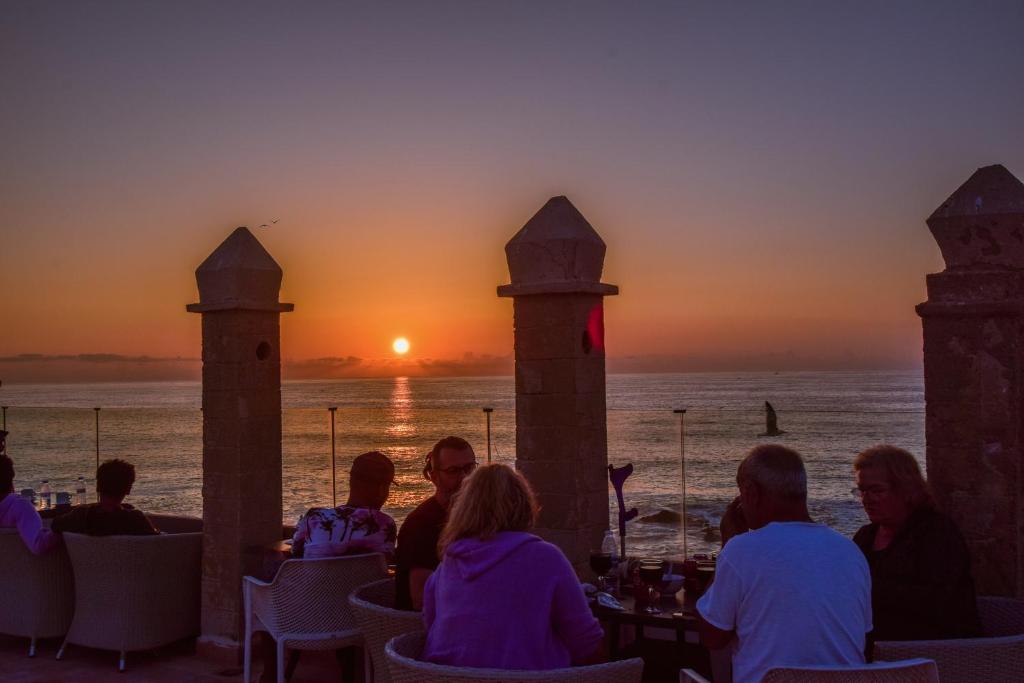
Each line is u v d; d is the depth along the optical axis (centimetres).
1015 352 408
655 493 2156
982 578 412
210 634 585
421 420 3888
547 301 492
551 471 491
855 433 3120
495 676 275
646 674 432
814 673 250
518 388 502
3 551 600
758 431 3288
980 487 413
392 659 295
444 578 312
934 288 423
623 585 421
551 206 502
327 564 448
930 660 256
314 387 17712
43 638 617
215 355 582
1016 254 409
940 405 421
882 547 356
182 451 2880
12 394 14400
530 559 302
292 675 545
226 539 577
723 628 283
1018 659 309
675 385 14462
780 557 275
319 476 2158
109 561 563
